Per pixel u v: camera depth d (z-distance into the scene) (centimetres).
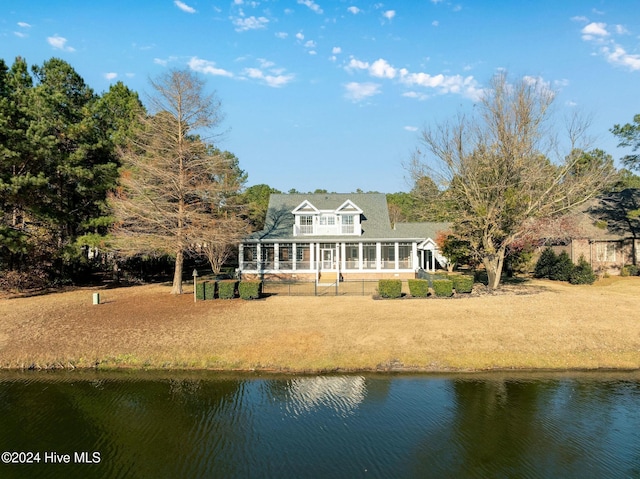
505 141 2486
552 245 3919
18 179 2280
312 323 1775
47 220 2736
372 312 1958
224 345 1556
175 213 2498
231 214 3017
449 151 2698
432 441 969
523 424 1048
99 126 3088
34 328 1770
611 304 2106
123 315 1973
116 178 2842
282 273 3541
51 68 3200
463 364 1426
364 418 1084
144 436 1003
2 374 1413
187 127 2556
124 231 2634
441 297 2370
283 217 3862
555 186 2655
